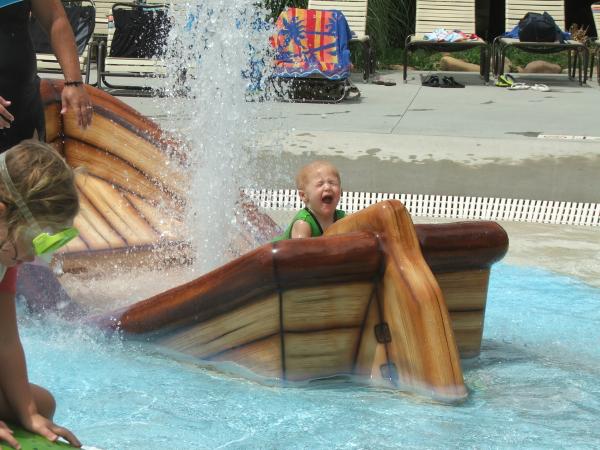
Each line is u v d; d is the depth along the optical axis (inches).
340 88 467.2
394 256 147.6
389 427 137.1
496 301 212.1
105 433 133.5
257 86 429.7
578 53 566.9
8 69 181.0
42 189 94.6
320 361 152.3
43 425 103.8
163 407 143.6
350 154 325.1
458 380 146.4
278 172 315.0
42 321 176.2
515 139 337.4
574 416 144.8
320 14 480.4
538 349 179.5
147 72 471.2
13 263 100.2
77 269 209.6
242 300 150.9
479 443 132.8
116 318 168.1
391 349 150.2
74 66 189.3
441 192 316.2
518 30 560.4
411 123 389.1
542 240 278.7
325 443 131.4
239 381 154.6
